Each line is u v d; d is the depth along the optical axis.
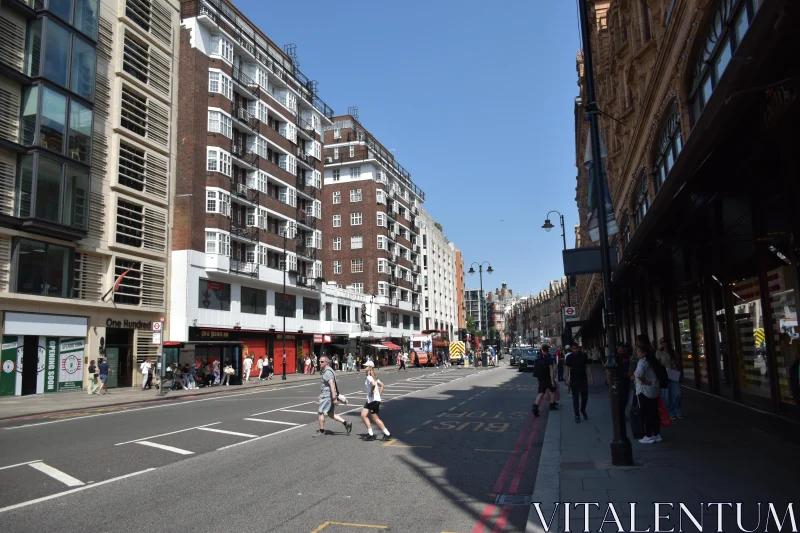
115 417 15.82
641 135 18.33
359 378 36.75
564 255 16.03
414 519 5.90
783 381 9.47
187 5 38.22
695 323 15.45
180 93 37.31
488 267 54.59
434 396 21.33
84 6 26.92
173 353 30.42
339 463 8.84
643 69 17.75
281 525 5.72
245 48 42.72
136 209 30.80
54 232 24.61
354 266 68.75
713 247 12.70
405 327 77.75
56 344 25.36
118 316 28.84
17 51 23.89
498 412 15.76
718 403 12.85
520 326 182.50
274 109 46.34
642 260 13.84
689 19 11.59
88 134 26.75
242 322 40.72
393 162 80.25
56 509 6.38
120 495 6.98
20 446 10.77
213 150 38.25
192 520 5.91
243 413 16.12
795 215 7.66
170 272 33.12
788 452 8.12
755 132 6.36
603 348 42.44
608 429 11.66
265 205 44.00
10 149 23.27
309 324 50.47
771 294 9.71
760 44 4.14
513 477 7.83
